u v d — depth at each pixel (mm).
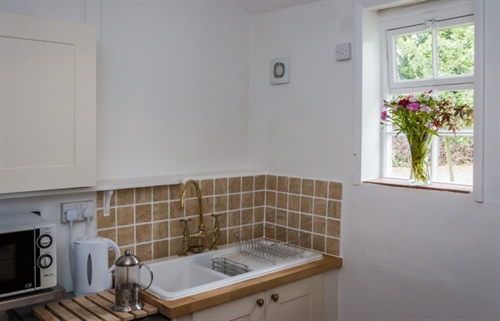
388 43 2564
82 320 1825
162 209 2527
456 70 2363
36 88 1868
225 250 2699
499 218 2023
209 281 2367
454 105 2373
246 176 2895
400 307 2373
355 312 2561
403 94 2566
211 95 2852
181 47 2686
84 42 1979
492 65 2021
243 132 3049
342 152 2590
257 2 2898
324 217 2678
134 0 2475
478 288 2098
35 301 1867
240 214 2883
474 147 2080
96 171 2176
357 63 2502
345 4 2551
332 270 2596
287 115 2861
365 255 2504
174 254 2586
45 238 1886
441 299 2221
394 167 2611
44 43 1881
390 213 2391
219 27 2873
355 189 2533
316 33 2697
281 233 2904
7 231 1790
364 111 2518
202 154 2820
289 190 2855
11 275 1811
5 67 1794
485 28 2035
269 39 2953
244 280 2217
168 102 2641
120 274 1932
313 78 2719
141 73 2520
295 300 2404
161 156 2623
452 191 2168
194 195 2658
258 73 3023
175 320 1938
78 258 2105
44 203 2154
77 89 1971
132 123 2496
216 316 2059
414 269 2311
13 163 1828
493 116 2025
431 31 2402
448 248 2188
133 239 2422
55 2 2193
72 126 1968
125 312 1897
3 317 2049
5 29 1783
